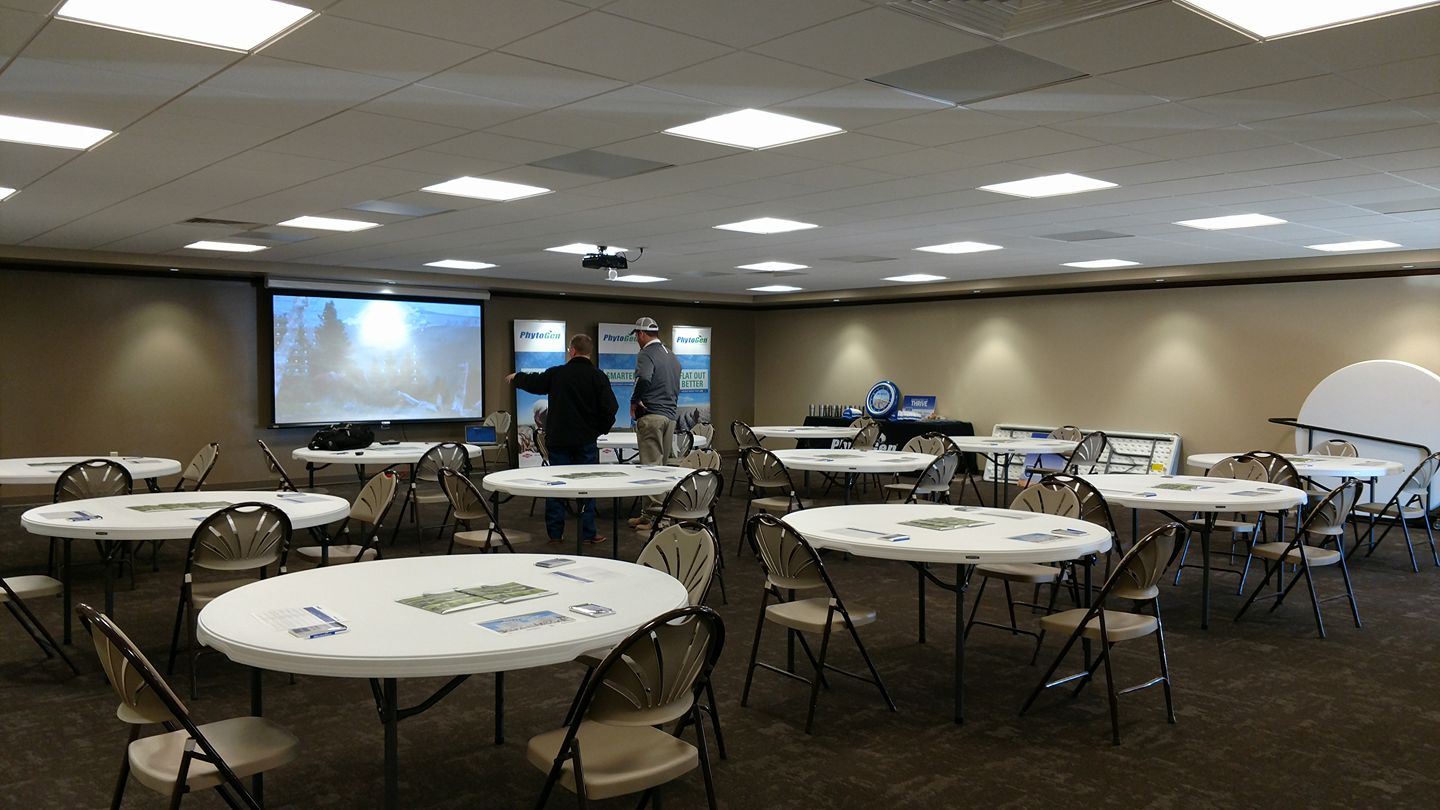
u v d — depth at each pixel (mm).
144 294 11156
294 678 4340
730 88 4266
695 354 16000
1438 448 9344
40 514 4535
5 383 10320
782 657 4738
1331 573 6977
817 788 3207
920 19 3418
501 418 13039
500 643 2291
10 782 3236
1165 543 3709
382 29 3510
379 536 8156
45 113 4645
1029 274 12539
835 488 11258
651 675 2297
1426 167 5820
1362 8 3340
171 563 7098
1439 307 9820
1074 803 3104
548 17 3395
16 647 4832
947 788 3215
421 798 3131
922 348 14633
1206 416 11625
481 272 12719
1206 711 3996
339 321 12289
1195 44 3680
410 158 5672
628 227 8492
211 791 3150
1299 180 6258
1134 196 6887
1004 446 9664
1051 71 4027
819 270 12148
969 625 4480
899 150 5492
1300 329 10836
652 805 2818
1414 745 3631
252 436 11891
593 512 7449
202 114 4668
